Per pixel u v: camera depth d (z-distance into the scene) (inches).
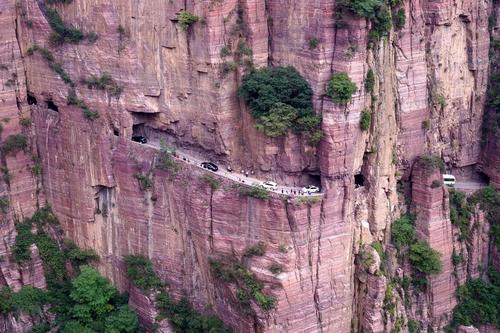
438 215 2999.5
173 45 2854.3
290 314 2655.0
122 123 2962.6
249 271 2672.2
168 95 2933.1
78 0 2947.8
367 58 2659.9
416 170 2997.0
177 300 2940.5
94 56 2955.2
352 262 2797.7
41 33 3029.0
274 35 2768.2
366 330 2827.3
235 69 2768.2
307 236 2637.8
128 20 2886.3
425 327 3004.4
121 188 2992.1
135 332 2962.6
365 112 2667.3
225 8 2733.8
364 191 2837.1
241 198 2679.6
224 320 2819.9
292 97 2689.5
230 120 2824.8
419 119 3009.4
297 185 2770.7
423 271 2962.6
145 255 2989.7
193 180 2795.3
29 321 3009.4
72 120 3024.1
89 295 2967.5
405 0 2847.0
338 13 2573.8
